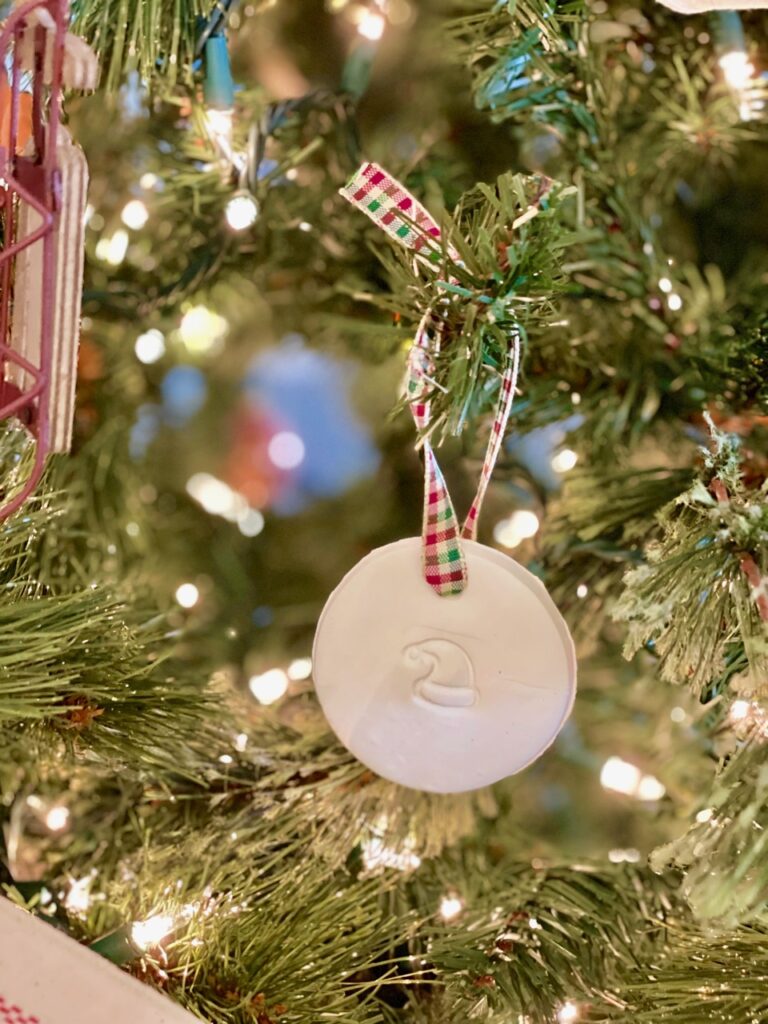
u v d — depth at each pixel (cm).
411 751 45
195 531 82
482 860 56
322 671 45
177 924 47
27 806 56
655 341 56
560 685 44
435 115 66
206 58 53
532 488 61
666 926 48
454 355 46
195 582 78
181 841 53
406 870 53
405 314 50
